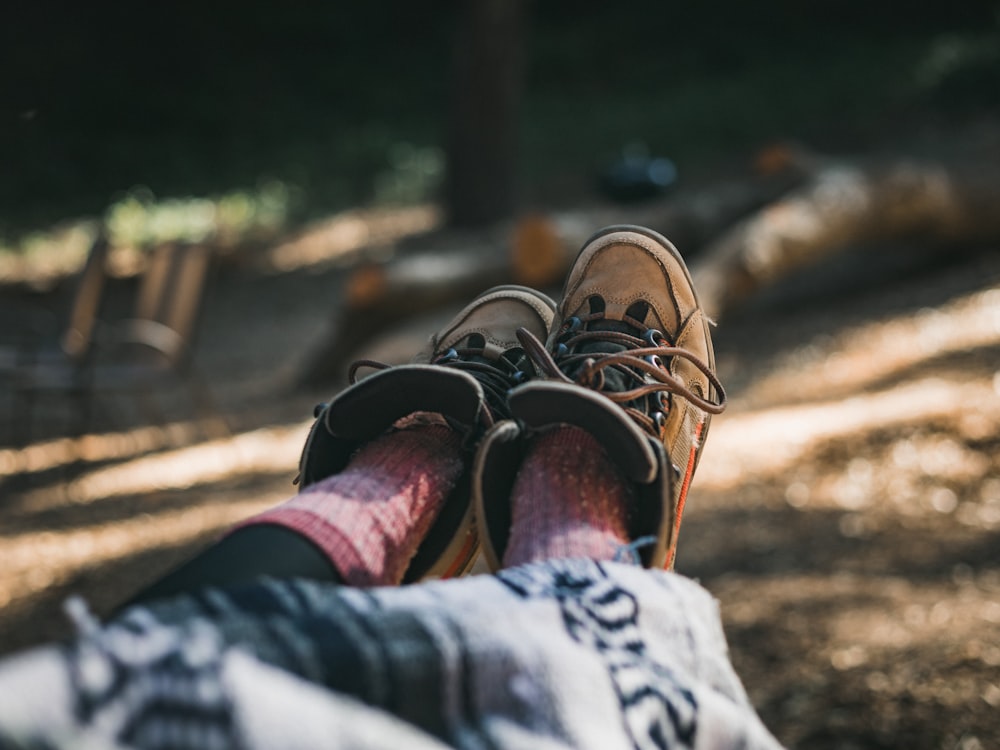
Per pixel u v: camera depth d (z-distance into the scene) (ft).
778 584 11.62
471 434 3.82
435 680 2.24
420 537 3.48
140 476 19.60
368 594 2.32
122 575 13.92
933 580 11.46
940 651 9.27
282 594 2.19
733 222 27.22
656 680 2.67
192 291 22.07
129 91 60.80
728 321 26.68
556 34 68.08
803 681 9.27
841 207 25.80
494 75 43.45
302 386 27.30
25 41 63.72
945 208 27.09
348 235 45.50
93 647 1.70
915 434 15.87
